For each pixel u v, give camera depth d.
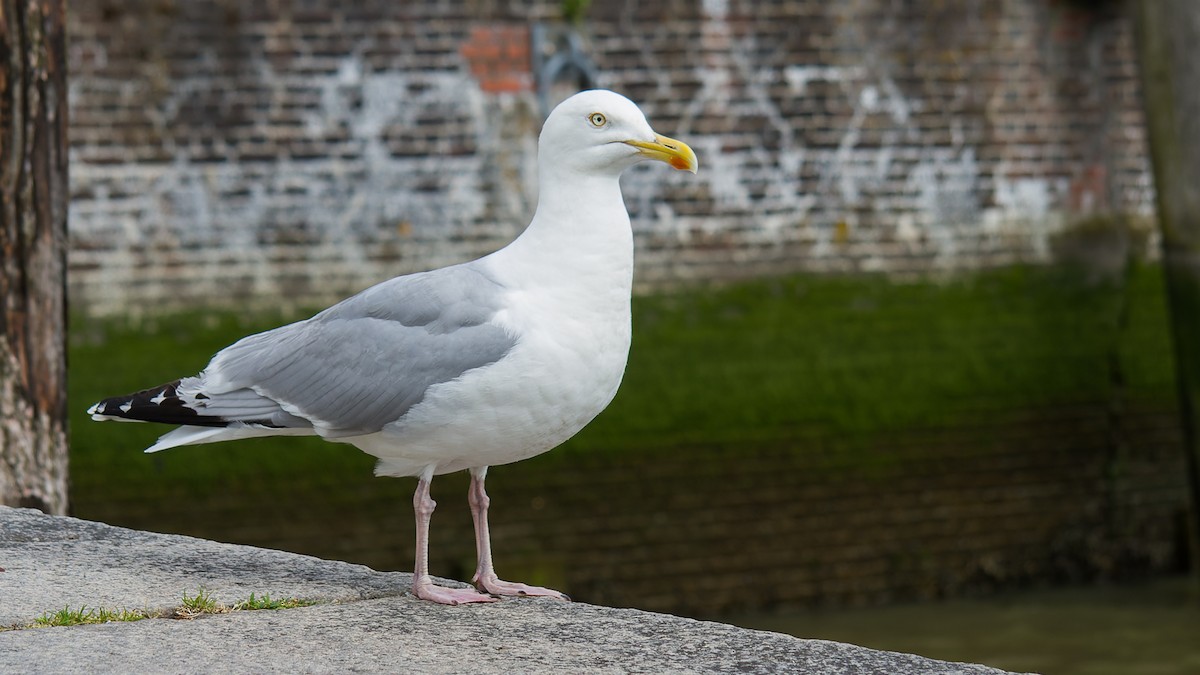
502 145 9.45
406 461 3.95
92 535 4.34
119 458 8.77
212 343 8.93
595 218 3.89
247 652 3.22
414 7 9.27
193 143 8.92
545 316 3.80
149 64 8.82
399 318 3.85
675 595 9.81
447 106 9.35
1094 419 10.66
